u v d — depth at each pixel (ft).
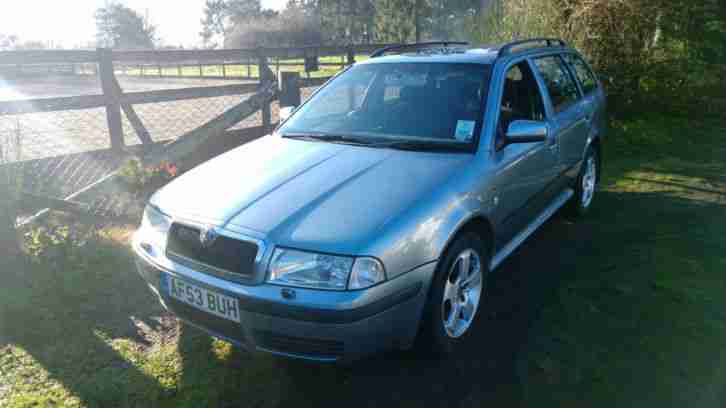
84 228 14.73
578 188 16.40
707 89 35.04
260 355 10.00
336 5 247.50
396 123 11.69
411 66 12.96
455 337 10.03
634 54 33.09
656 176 21.79
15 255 12.96
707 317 11.00
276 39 175.42
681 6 33.78
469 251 9.98
